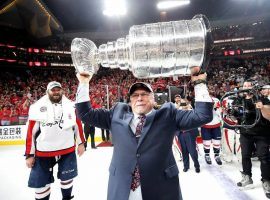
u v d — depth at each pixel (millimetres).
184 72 1405
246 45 22594
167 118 1647
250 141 3990
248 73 19969
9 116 10367
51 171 3125
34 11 19359
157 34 1251
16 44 21750
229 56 22906
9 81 20656
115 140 1712
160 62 1287
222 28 23109
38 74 23047
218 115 5668
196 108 1497
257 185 4211
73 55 1456
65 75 23938
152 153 1570
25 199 4195
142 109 1687
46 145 3043
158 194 1538
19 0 18406
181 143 5195
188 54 1253
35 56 22781
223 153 5832
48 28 21203
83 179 5051
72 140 3273
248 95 3514
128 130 1646
